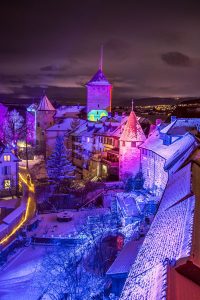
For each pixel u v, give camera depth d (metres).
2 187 65.56
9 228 47.22
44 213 55.59
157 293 10.18
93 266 33.56
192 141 36.62
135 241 25.84
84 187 61.94
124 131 62.47
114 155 66.44
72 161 85.38
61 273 33.47
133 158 61.72
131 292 13.19
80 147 80.38
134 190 53.75
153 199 44.31
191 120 49.97
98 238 39.62
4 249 41.06
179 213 15.91
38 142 105.44
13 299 32.38
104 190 58.31
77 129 86.19
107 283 27.84
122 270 20.41
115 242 38.84
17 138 101.62
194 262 10.38
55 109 108.50
